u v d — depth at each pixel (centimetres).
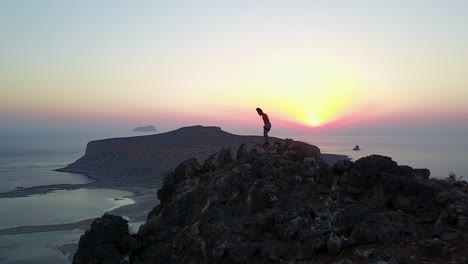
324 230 1426
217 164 2053
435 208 1534
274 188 1684
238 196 1705
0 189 10512
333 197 1655
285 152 1981
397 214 1530
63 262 4016
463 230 1377
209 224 1622
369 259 1271
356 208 1523
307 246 1387
